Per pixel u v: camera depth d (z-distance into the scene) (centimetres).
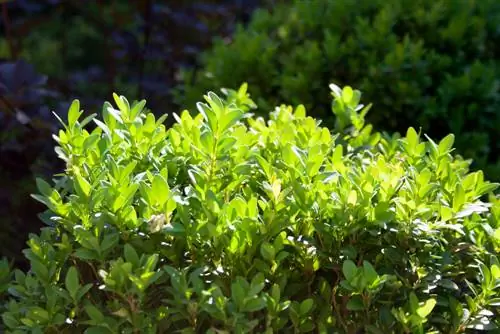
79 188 267
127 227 269
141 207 271
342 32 501
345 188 273
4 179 473
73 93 633
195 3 678
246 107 371
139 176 279
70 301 267
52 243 293
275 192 266
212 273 266
